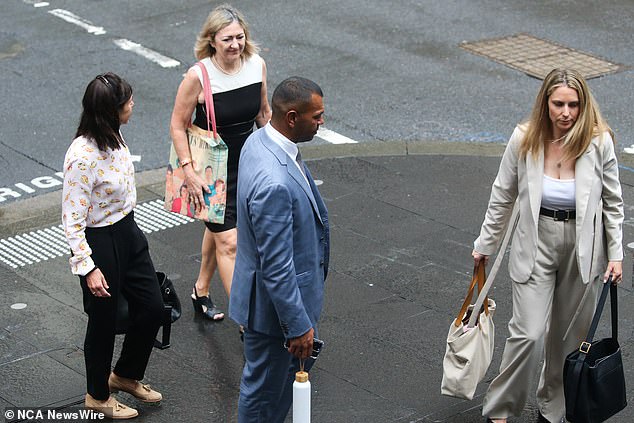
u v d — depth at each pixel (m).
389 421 8.34
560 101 7.32
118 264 7.89
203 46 9.14
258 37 19.02
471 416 8.41
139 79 17.25
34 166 14.16
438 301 10.37
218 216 9.27
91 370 8.17
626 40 18.67
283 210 6.64
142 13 20.59
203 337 9.73
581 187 7.45
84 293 8.00
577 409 7.39
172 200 9.43
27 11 20.81
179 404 8.62
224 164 9.20
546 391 8.20
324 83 16.97
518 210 7.84
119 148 7.76
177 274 11.05
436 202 12.77
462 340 7.80
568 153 7.45
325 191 13.10
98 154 7.61
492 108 15.94
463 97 16.36
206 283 10.05
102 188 7.70
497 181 7.83
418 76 17.23
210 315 10.03
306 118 6.73
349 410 8.51
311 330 6.85
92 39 19.19
